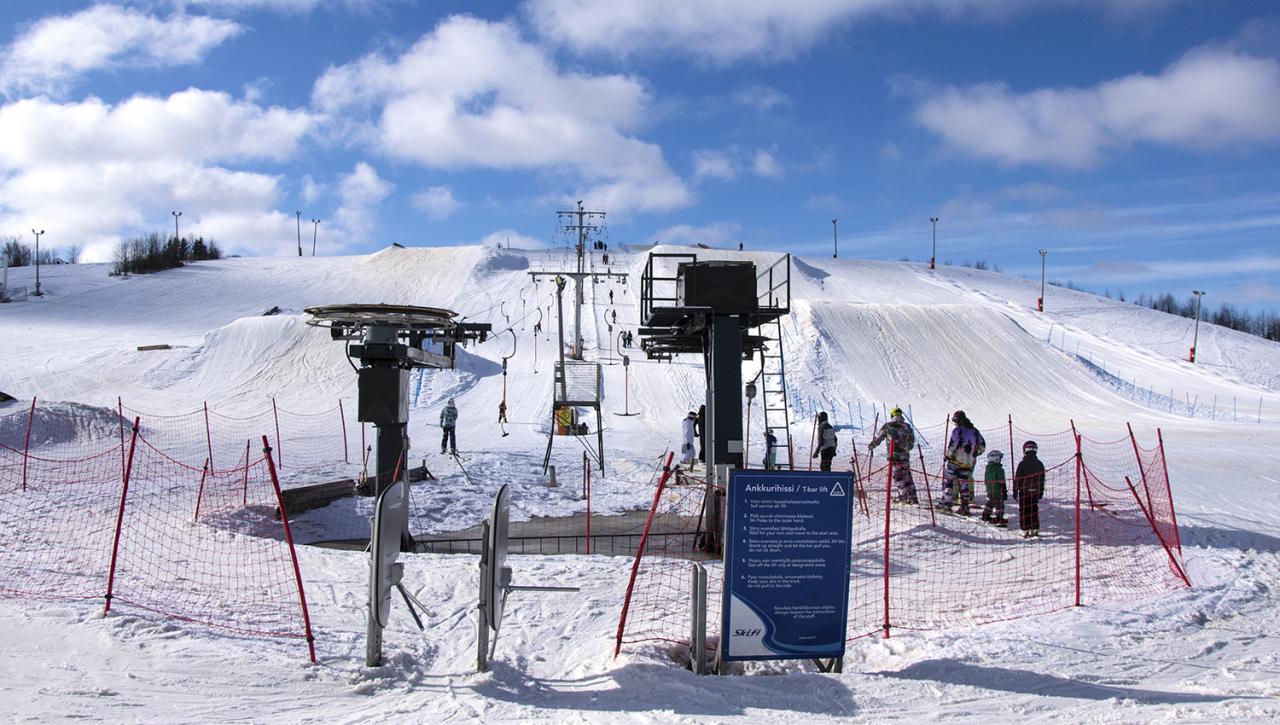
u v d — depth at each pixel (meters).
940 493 17.56
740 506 6.71
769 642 6.75
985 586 10.00
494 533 6.55
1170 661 7.14
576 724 5.33
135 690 5.68
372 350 11.77
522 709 5.66
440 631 7.82
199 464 21.34
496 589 6.64
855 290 78.12
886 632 7.87
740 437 11.72
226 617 7.82
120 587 8.70
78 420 24.80
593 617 8.45
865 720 5.59
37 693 5.49
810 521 6.80
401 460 12.25
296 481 17.83
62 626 7.09
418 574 10.03
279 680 6.07
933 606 9.16
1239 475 21.72
